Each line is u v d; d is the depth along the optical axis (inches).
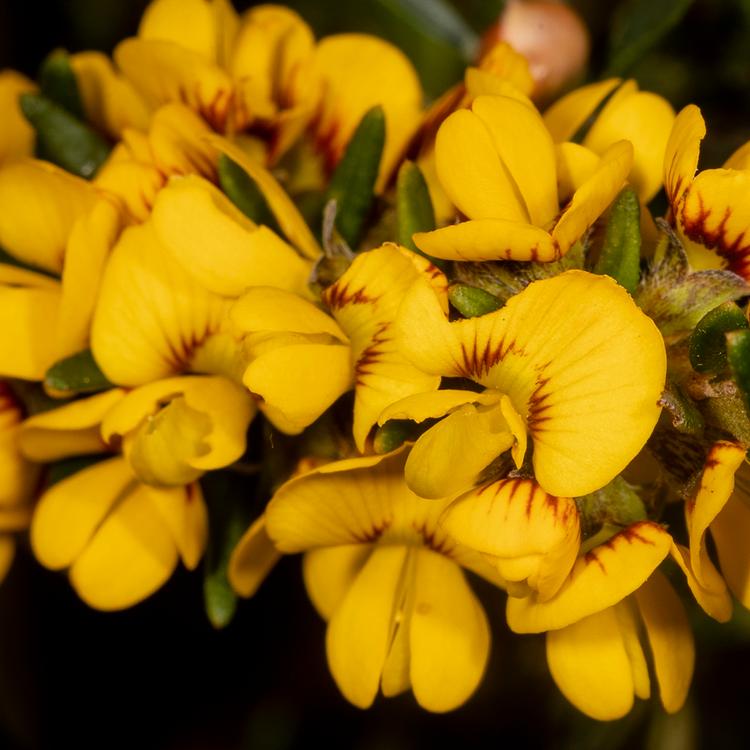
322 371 4.4
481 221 4.2
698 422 4.2
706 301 4.4
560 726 5.7
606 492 4.4
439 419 4.4
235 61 4.9
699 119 4.3
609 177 4.2
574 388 4.2
